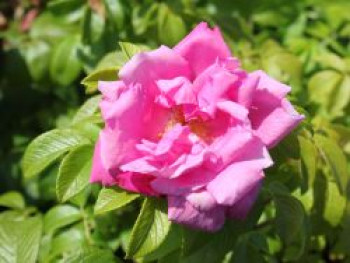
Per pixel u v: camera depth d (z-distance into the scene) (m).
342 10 0.53
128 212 0.34
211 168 0.25
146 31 0.41
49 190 0.47
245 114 0.24
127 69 0.25
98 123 0.29
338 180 0.32
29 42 0.50
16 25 0.53
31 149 0.30
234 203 0.24
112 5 0.42
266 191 0.30
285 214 0.29
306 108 0.36
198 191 0.24
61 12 0.45
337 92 0.42
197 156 0.24
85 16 0.43
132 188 0.25
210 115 0.25
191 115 0.25
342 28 0.52
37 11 0.52
